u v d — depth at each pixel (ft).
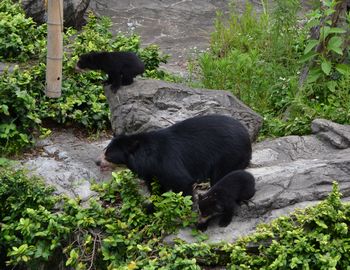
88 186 31.86
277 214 27.94
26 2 50.85
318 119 35.65
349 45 42.96
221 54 49.42
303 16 56.70
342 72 41.34
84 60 35.14
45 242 28.43
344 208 27.43
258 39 48.44
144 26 57.57
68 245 28.43
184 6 61.77
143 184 30.35
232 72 42.04
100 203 30.45
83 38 45.98
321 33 41.22
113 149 27.91
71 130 38.55
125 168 28.89
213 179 28.66
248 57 42.50
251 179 27.66
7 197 31.12
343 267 26.73
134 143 27.63
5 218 30.27
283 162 32.55
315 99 42.01
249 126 34.40
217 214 27.17
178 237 27.12
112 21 57.98
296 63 44.57
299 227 26.91
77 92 39.63
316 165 30.48
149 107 33.65
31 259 28.84
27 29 45.39
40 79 39.83
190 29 57.67
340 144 33.88
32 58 44.04
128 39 46.09
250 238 26.53
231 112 34.09
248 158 29.14
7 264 28.19
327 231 27.07
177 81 44.45
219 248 26.55
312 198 28.71
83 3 53.98
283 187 29.01
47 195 30.66
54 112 38.06
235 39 49.52
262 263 26.11
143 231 27.73
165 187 27.94
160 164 27.35
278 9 45.78
